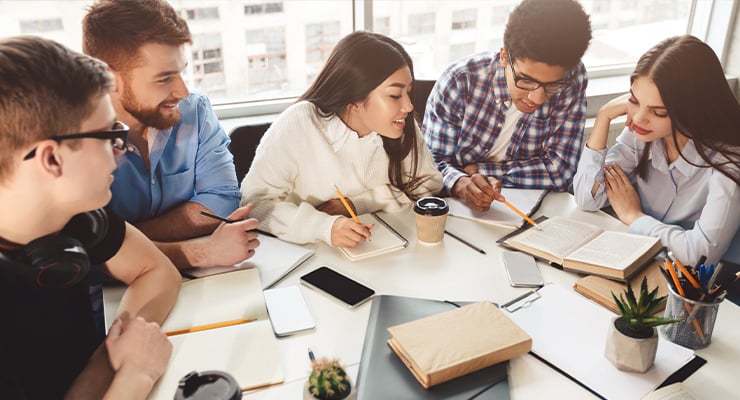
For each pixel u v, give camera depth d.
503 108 1.80
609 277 1.13
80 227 0.90
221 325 1.00
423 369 0.85
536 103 1.61
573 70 1.73
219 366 0.89
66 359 0.89
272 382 0.86
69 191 0.75
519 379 0.89
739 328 1.01
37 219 0.76
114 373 0.86
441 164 1.77
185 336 0.95
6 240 0.77
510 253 1.26
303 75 2.37
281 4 2.20
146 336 0.89
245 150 1.77
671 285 0.97
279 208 1.38
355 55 1.38
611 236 1.28
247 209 1.26
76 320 0.90
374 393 0.85
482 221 1.42
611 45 2.87
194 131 1.41
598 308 1.06
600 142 1.60
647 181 1.63
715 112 1.38
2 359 0.75
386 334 0.98
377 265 1.22
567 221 1.39
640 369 0.89
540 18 1.47
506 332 0.94
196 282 1.12
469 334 0.93
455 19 2.49
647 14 2.86
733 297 1.44
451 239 1.34
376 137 1.52
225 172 1.47
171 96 1.21
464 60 1.84
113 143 0.84
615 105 1.59
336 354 0.94
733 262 1.46
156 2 1.15
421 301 1.07
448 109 1.82
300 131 1.47
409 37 2.46
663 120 1.42
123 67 1.13
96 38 1.11
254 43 2.23
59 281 0.80
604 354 0.94
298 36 2.29
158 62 1.14
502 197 1.45
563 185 1.78
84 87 0.73
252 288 1.10
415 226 1.40
